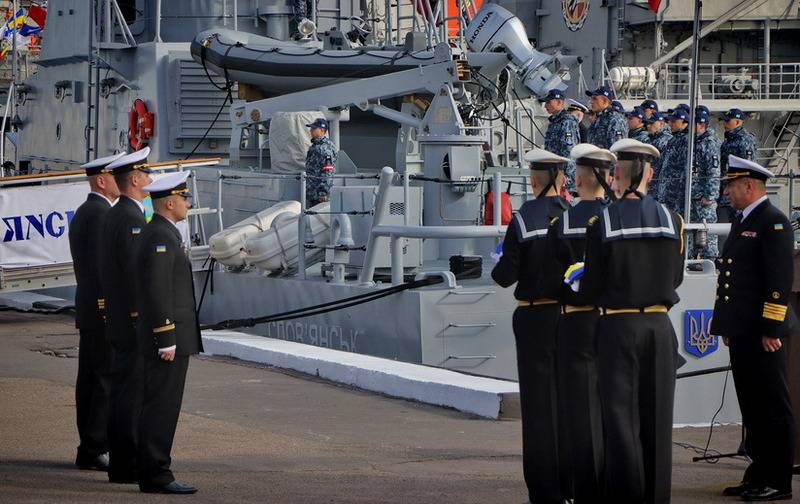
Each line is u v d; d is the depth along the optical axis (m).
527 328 8.82
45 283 19.98
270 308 17.53
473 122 19.62
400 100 21.28
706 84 41.28
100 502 8.68
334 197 16.92
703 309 14.78
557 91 20.03
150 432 9.00
